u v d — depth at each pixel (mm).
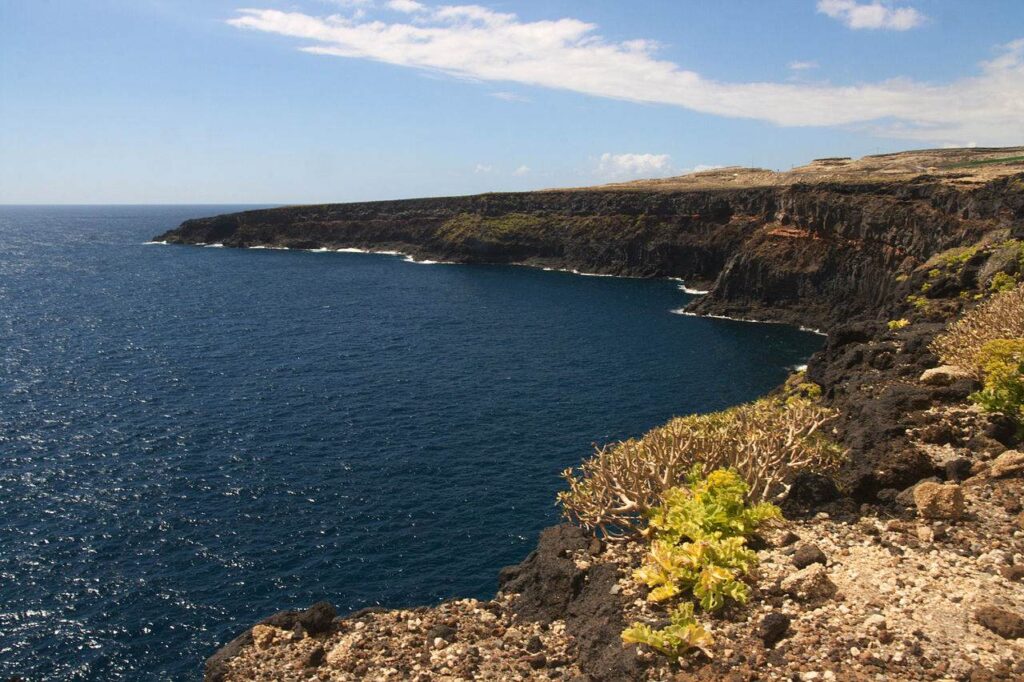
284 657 9875
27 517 29375
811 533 10281
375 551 26531
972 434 12898
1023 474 10922
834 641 7488
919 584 8352
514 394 48406
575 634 9047
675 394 48656
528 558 12148
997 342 14344
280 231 182375
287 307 89062
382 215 174875
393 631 10250
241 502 30734
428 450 37000
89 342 66625
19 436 39188
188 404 45562
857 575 8789
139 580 24812
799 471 12070
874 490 11617
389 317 81875
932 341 19141
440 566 25438
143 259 152750
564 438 39000
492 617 10312
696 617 8352
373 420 42250
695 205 118000
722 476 10641
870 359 20516
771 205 103875
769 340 68938
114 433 39750
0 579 24828
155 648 21406
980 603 7770
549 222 141625
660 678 7422
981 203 68000
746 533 10070
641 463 12000
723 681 7133
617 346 65625
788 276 84625
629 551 10586
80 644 21562
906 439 12680
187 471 34219
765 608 8352
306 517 29297
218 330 73188
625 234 125250
